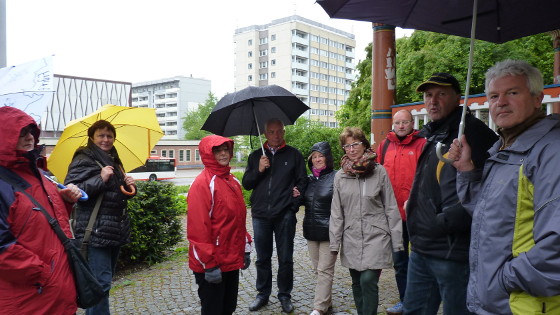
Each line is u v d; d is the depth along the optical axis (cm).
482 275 194
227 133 443
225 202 312
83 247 324
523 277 168
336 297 451
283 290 424
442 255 250
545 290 162
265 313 418
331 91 9538
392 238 333
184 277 572
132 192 357
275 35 8700
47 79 241
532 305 173
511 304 180
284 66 8606
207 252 297
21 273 214
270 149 436
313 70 9025
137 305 468
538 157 176
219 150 317
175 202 715
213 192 308
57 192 261
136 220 620
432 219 255
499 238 186
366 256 332
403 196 383
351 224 343
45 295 226
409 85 1527
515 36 289
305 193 410
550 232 161
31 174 243
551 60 1470
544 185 169
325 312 398
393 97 591
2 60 418
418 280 277
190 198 308
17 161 230
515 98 191
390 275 521
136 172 3416
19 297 219
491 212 191
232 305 338
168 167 3609
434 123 274
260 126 445
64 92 6994
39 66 243
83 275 248
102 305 335
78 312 459
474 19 215
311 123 1487
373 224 337
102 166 341
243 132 450
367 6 270
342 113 2128
